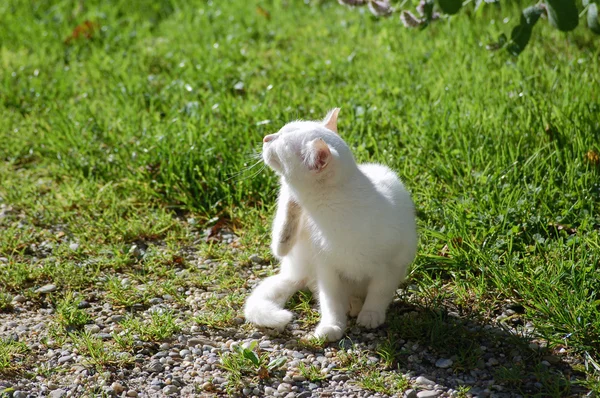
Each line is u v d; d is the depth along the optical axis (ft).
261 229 7.32
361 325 6.39
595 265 6.60
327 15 11.34
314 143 6.09
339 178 6.21
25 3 12.34
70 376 6.10
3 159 8.46
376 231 6.25
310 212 6.33
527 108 8.12
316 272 6.53
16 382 6.07
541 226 6.97
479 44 9.53
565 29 7.23
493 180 7.35
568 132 7.73
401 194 6.53
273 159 6.39
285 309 6.59
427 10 7.75
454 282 6.72
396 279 6.46
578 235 6.85
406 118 8.36
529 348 6.16
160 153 8.00
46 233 7.45
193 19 11.55
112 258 7.13
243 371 6.09
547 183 7.32
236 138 8.18
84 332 6.42
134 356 6.22
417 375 6.04
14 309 6.66
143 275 6.97
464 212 7.12
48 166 8.30
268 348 6.28
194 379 6.08
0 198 7.91
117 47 10.67
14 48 10.85
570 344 6.13
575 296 6.31
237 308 6.64
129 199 7.76
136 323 6.42
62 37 11.04
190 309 6.65
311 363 6.15
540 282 6.49
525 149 7.72
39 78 9.72
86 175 8.14
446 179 7.56
